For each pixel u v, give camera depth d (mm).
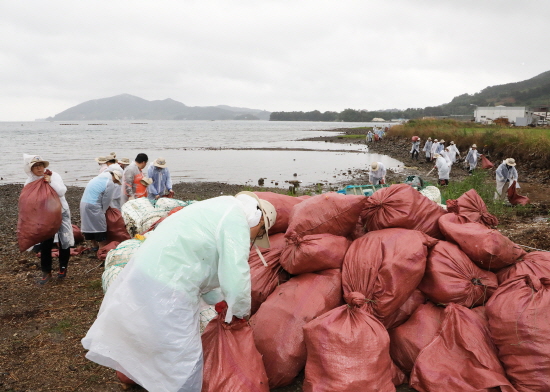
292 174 20672
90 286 5410
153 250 2434
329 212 3688
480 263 3461
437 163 15078
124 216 6000
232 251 2463
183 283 2422
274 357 3016
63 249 5582
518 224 8062
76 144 46000
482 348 2904
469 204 4383
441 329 3096
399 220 3764
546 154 17766
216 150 37719
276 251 3758
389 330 3375
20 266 6172
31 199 5051
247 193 2990
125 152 34812
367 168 23047
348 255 3441
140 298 2363
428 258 3479
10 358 3664
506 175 10492
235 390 2523
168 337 2365
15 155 31609
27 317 4484
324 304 3186
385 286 3182
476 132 27156
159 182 8555
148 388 2412
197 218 2545
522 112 70812
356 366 2686
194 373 2449
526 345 2734
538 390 2648
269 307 3215
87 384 3303
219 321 2785
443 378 2855
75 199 13328
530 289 2957
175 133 85875
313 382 2768
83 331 4176
